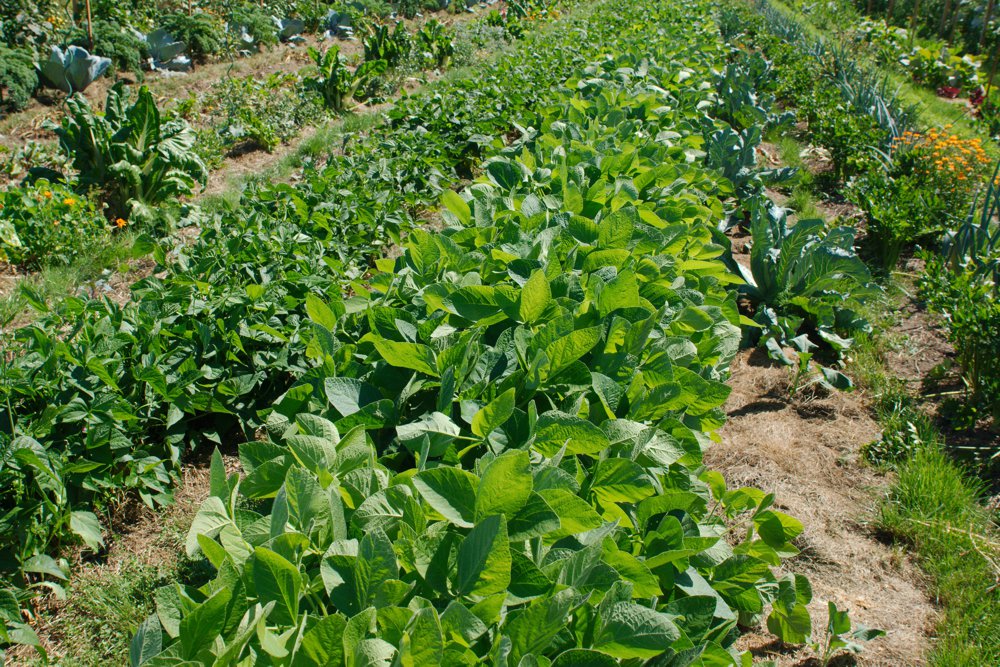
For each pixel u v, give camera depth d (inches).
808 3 963.3
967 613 120.3
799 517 141.7
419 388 91.4
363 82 425.7
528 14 766.5
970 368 177.2
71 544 129.7
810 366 193.5
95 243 238.4
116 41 411.2
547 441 79.7
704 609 72.9
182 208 262.2
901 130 347.9
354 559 60.6
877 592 126.3
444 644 55.2
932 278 200.5
